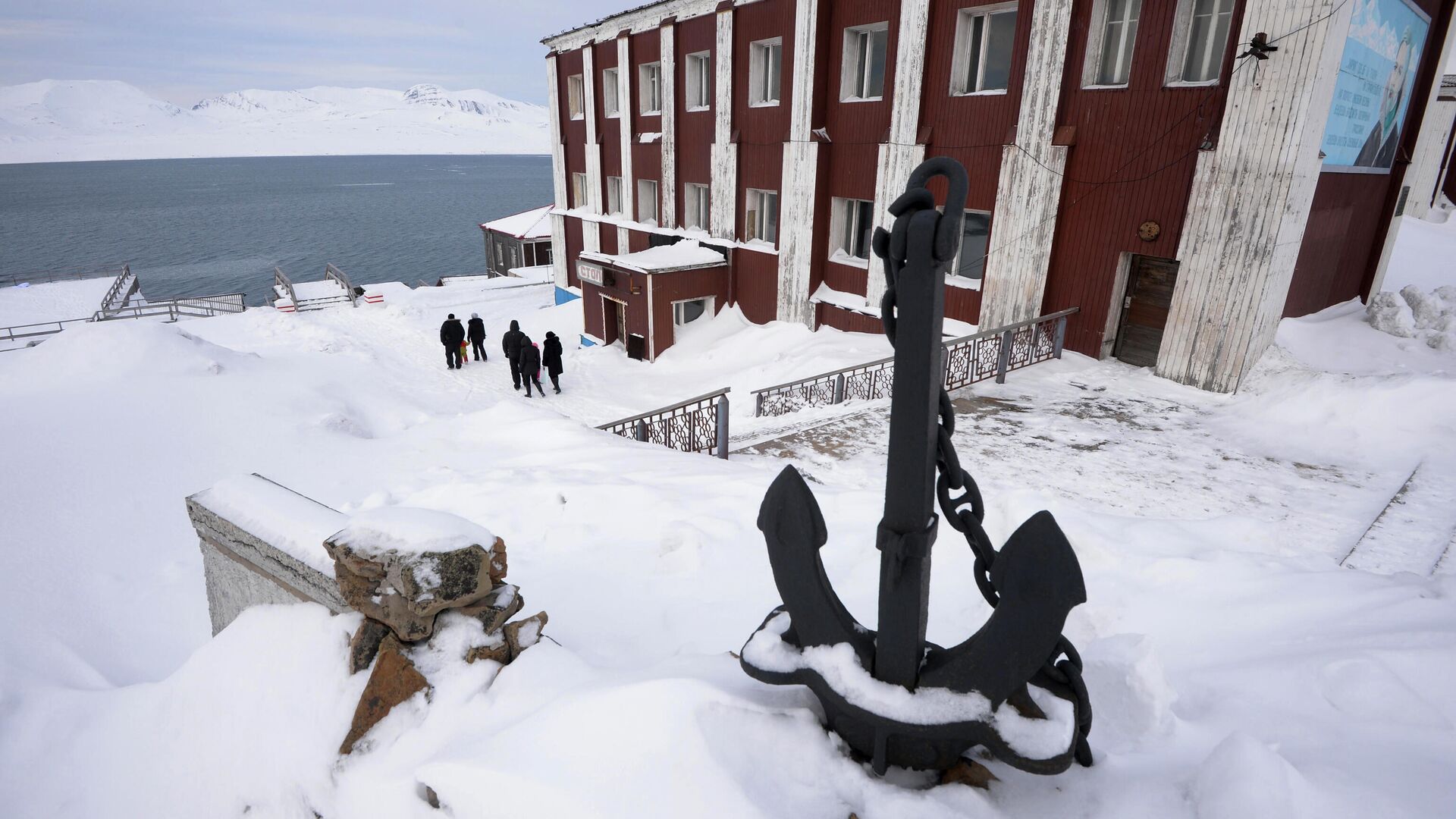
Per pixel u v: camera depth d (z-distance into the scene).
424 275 63.66
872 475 7.34
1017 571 1.42
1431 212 20.58
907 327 1.45
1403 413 7.84
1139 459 7.64
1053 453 7.79
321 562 2.45
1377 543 5.50
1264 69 9.01
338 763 2.16
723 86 18.00
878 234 1.49
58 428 9.10
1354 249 12.62
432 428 9.03
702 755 1.69
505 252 40.19
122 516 6.57
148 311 32.09
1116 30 10.92
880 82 15.09
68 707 2.87
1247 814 1.42
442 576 2.23
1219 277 9.88
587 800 1.69
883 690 1.66
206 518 2.95
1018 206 12.24
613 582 3.86
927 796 1.64
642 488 5.21
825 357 14.06
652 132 21.41
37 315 31.61
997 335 11.13
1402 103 11.88
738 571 3.87
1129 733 2.02
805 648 1.83
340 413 11.51
